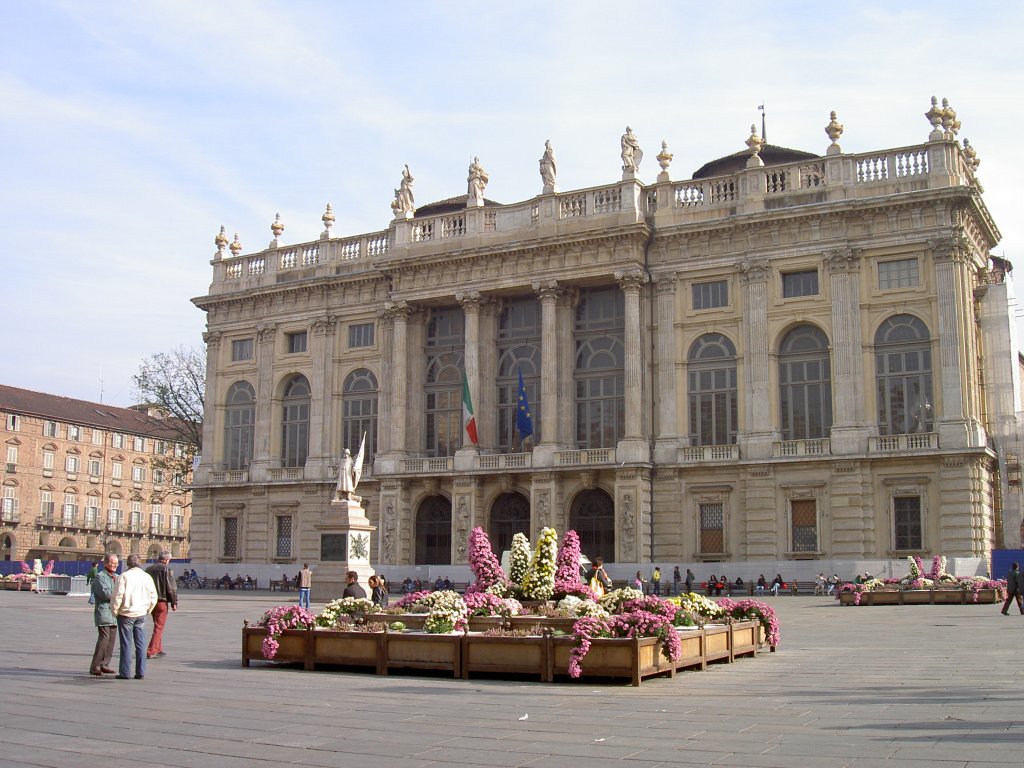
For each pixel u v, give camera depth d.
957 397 51.03
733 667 19.86
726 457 55.41
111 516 115.31
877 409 53.03
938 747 11.57
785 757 11.20
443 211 71.69
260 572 68.25
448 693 16.59
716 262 57.16
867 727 12.92
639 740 12.32
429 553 63.06
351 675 19.19
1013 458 55.44
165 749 12.04
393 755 11.61
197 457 79.25
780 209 55.28
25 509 105.06
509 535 60.94
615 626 17.94
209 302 72.75
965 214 53.22
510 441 62.12
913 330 52.81
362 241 68.62
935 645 23.83
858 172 54.88
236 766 11.11
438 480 61.81
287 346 70.75
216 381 72.81
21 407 105.94
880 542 51.88
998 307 56.59
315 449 67.62
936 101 53.81
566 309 61.00
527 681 18.12
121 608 18.56
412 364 64.94
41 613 39.38
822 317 54.50
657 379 57.81
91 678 18.67
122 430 117.38
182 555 124.81
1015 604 40.28
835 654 22.16
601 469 56.75
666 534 56.19
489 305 63.09
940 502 50.78
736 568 53.97
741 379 55.88
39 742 12.48
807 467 53.47
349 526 44.59
